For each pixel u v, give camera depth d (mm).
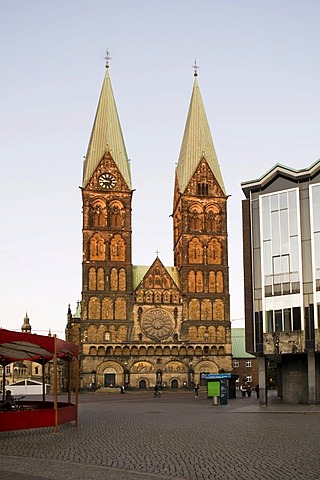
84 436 34406
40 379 198500
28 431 37469
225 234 150125
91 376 138000
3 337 34938
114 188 147750
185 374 142375
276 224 67312
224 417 49219
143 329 142625
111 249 145000
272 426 39344
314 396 62938
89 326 140625
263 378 66750
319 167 64375
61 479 20781
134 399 96125
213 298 146500
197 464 23812
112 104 154625
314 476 20984
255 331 67500
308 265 64375
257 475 21359
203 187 152000
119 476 21344
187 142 155125
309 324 63625
